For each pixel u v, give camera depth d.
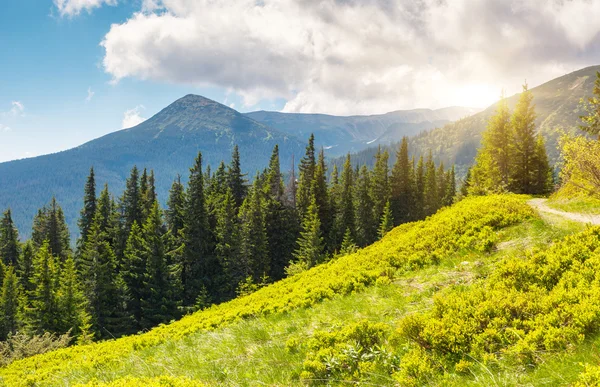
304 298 13.11
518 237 12.41
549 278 8.23
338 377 6.62
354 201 70.56
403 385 5.78
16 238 68.19
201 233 51.38
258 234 51.19
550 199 21.00
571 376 4.57
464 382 5.35
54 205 68.06
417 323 7.19
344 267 16.58
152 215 47.41
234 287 48.84
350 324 8.41
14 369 15.09
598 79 33.53
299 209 63.25
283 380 6.91
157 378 5.87
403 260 14.13
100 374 9.68
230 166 68.81
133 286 47.06
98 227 50.69
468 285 9.84
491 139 47.31
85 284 43.06
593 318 5.67
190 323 16.00
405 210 70.62
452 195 95.06
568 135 15.81
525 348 5.66
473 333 6.68
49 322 37.44
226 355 9.00
